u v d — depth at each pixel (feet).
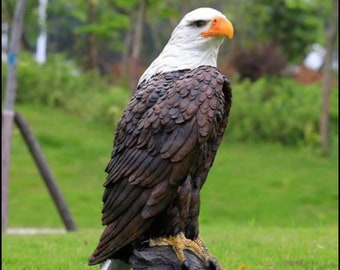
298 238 32.96
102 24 80.84
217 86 16.63
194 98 16.48
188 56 17.39
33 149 44.73
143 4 71.87
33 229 49.96
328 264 27.81
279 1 98.48
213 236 33.65
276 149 73.87
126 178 16.67
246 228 37.88
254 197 58.23
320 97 79.82
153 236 17.01
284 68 89.92
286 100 79.46
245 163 67.72
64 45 134.51
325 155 70.38
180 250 16.78
